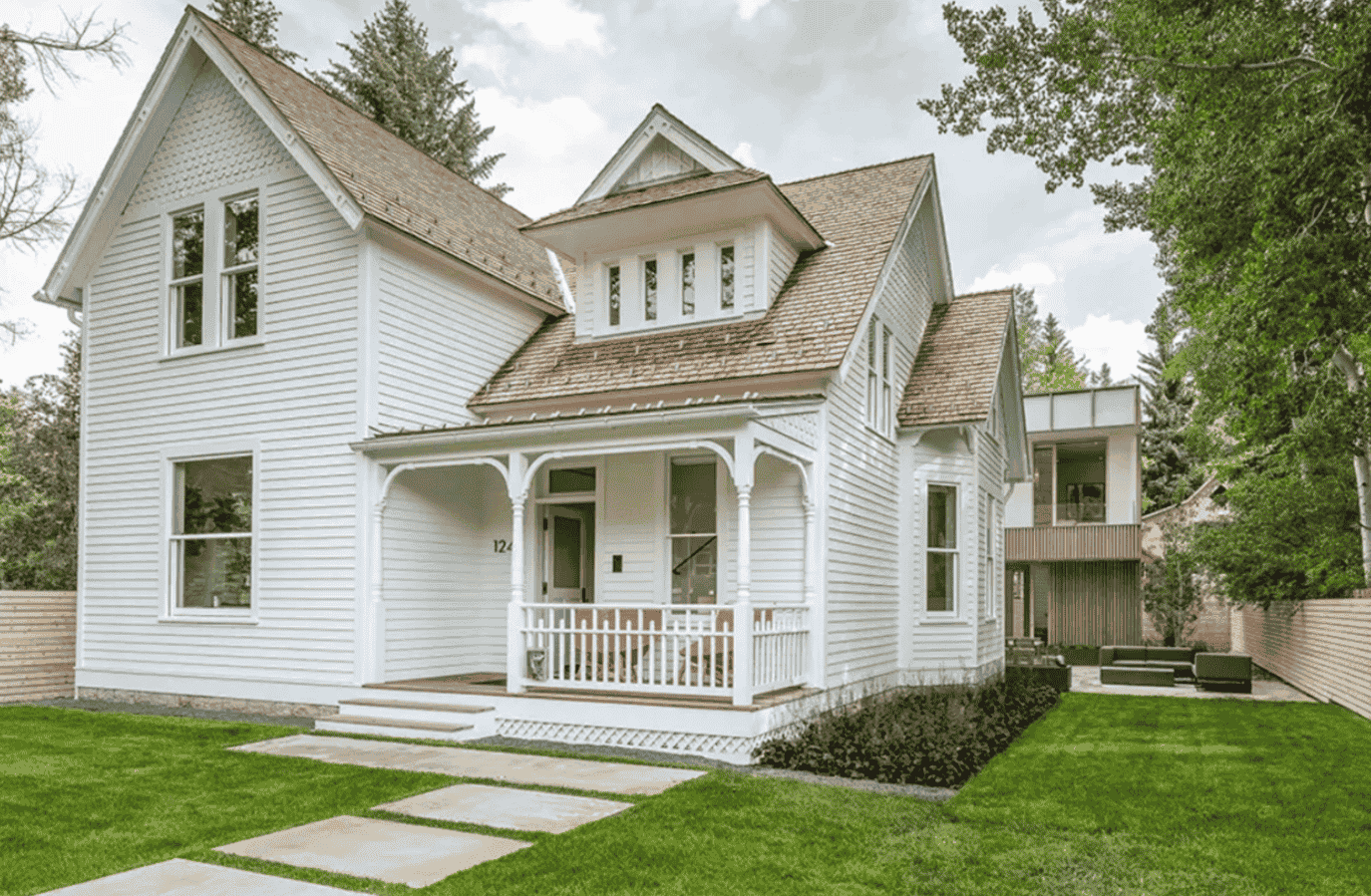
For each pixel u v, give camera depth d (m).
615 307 14.35
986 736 10.28
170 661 12.87
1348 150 8.23
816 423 11.48
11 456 23.95
